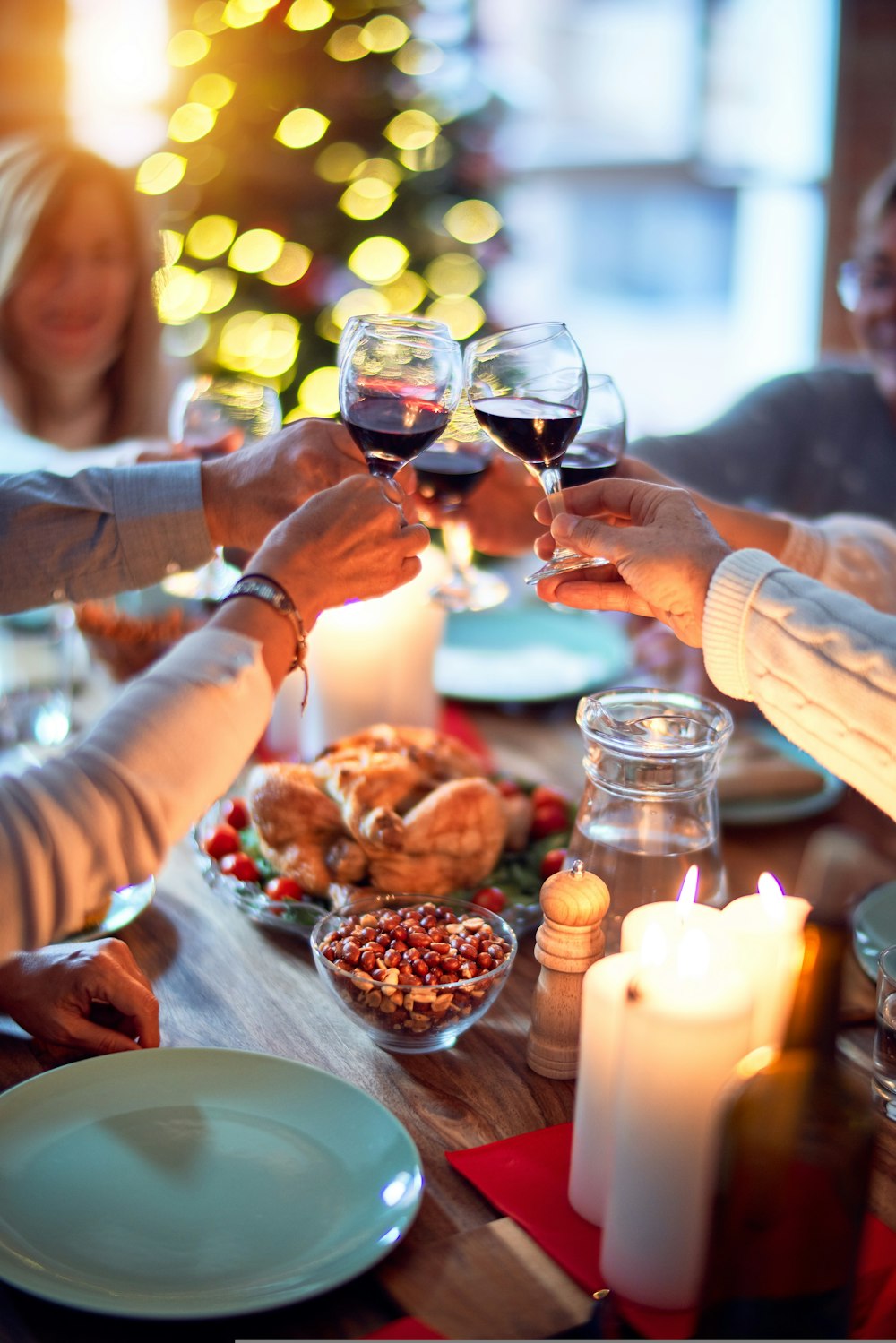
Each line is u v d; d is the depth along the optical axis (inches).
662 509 43.3
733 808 63.7
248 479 52.4
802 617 38.7
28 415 112.0
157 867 35.1
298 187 122.9
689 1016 29.3
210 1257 32.3
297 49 120.0
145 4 137.1
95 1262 31.9
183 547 53.9
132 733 34.9
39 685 77.2
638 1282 30.8
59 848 33.4
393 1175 35.0
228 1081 39.2
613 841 42.0
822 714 38.4
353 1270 31.5
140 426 115.3
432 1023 41.4
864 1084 40.9
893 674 36.9
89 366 110.7
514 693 78.2
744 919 35.8
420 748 55.8
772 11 175.5
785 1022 28.7
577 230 239.1
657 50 203.6
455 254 129.0
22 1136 36.5
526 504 62.1
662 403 208.5
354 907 45.7
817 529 60.4
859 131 147.6
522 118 139.7
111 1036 41.7
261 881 53.7
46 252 104.7
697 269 239.1
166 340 116.3
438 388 44.3
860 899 53.0
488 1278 32.5
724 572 40.5
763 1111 28.1
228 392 63.0
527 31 205.3
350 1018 43.1
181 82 122.7
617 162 193.9
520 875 53.1
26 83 138.7
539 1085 41.6
